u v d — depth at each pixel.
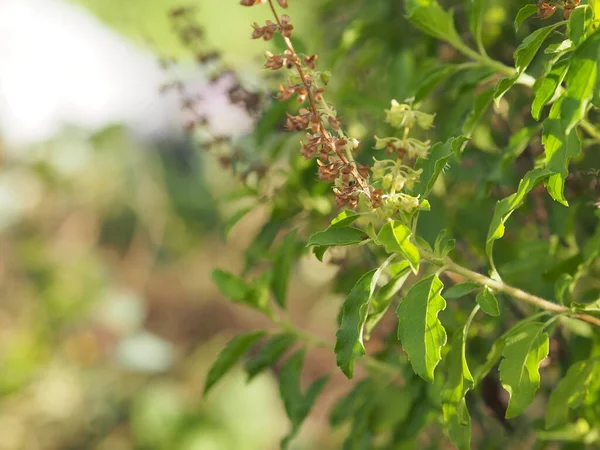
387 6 0.70
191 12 0.66
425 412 0.59
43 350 1.41
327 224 0.63
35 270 1.52
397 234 0.46
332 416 0.62
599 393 0.51
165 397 1.40
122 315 1.49
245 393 1.41
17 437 1.34
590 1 0.45
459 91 0.55
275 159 0.63
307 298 1.58
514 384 0.48
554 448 0.66
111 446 1.36
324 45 0.78
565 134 0.44
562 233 0.57
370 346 0.67
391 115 0.48
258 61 0.66
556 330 0.58
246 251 0.64
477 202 0.61
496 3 0.65
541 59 0.58
